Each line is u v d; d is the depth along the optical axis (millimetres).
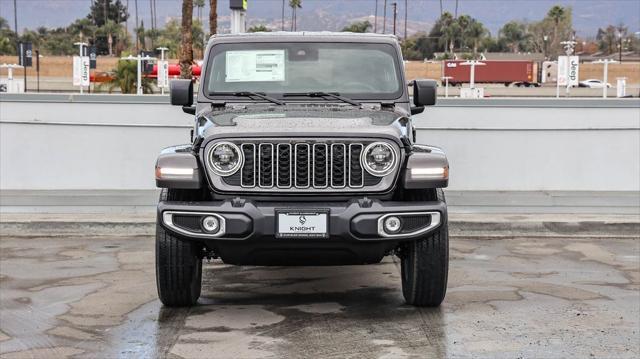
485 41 148250
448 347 5852
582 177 13562
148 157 13391
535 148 13500
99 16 145875
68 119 13383
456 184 13492
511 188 13523
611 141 13531
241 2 15555
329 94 7453
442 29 142250
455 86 80062
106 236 10586
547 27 149250
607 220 10867
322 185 6215
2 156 13383
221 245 6215
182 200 6453
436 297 6734
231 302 7211
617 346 5891
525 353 5719
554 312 6840
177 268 6527
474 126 13461
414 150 6465
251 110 7090
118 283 7910
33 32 133875
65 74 93125
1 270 8492
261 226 6043
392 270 8586
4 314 6777
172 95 7543
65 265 8766
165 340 6043
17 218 10805
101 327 6398
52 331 6293
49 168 13414
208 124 6586
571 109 13477
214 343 5961
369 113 6941
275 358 5609
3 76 88875
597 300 7285
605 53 158000
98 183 13422
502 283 7973
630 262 9102
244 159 6219
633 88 81500
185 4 22688
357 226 6035
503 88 76812
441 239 6500
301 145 6199
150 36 128125
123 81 37062
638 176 13570
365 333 6199
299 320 6582
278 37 7680
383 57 7656
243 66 7590
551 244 10211
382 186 6246
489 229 10789
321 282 8031
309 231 6051
